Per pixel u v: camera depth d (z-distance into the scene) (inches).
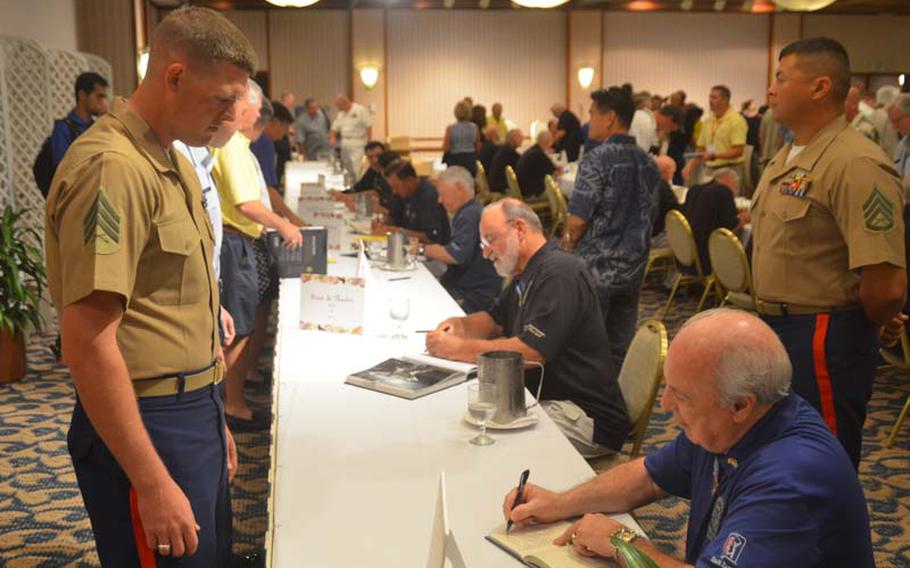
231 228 151.1
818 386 95.7
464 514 67.6
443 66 630.5
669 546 120.2
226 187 146.9
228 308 152.5
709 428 58.0
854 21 666.2
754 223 102.3
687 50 653.3
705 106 662.5
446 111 636.1
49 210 64.4
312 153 542.9
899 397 183.6
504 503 67.6
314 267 159.6
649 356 106.2
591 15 633.6
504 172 405.1
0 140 230.2
